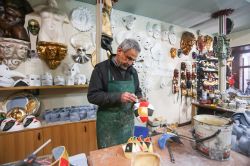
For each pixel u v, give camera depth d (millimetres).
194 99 4211
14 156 2029
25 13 2363
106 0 2078
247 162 877
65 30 2691
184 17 3590
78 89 2877
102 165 835
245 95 3275
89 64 2904
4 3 2168
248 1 2854
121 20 3277
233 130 1095
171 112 4094
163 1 2830
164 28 3875
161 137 1104
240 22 3943
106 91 1489
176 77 4066
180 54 4129
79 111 2521
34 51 2471
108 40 2105
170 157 917
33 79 2309
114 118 1498
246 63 4594
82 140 2453
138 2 2865
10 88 2111
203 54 4348
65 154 750
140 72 3498
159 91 3855
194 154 955
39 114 2564
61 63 2674
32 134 2125
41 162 814
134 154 833
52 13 2434
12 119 2113
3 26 2166
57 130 2273
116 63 1513
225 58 3307
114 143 1525
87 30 2861
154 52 3680
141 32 3529
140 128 2031
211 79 4297
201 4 2959
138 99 1375
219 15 3348
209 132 896
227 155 889
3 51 2170
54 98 2688
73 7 2766
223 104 2887
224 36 3293
